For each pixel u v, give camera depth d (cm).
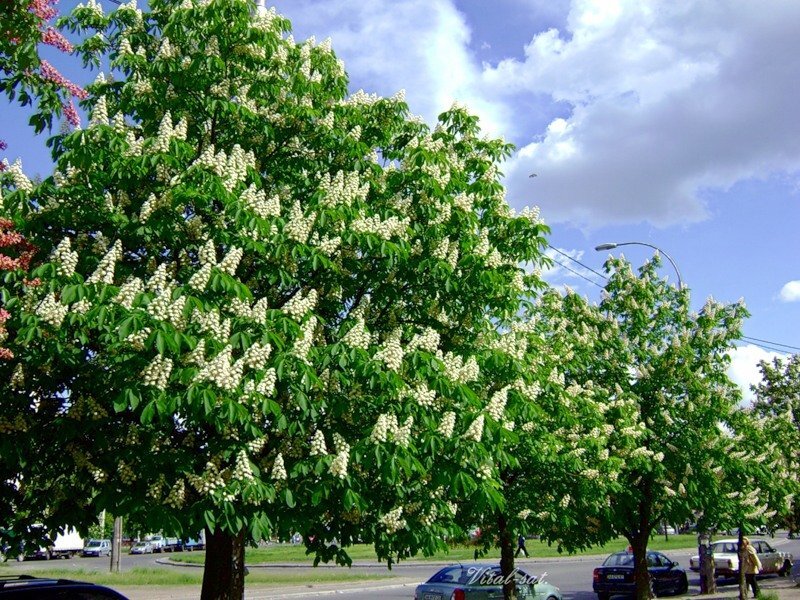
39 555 5562
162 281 707
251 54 953
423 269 900
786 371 2983
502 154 1116
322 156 1005
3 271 717
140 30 1022
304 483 741
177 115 938
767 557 3353
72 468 758
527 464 1280
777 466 1736
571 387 1349
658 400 1608
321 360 760
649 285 1747
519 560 4384
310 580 3184
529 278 1110
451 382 803
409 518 802
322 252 824
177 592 2781
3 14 630
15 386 716
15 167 805
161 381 646
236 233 812
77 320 678
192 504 705
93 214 805
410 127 1091
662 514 1678
